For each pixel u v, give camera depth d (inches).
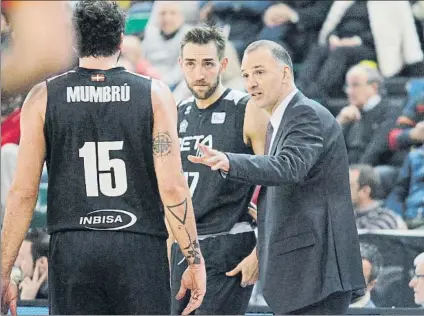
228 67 884.6
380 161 844.6
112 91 434.0
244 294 557.3
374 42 921.5
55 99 434.0
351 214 474.0
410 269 687.1
